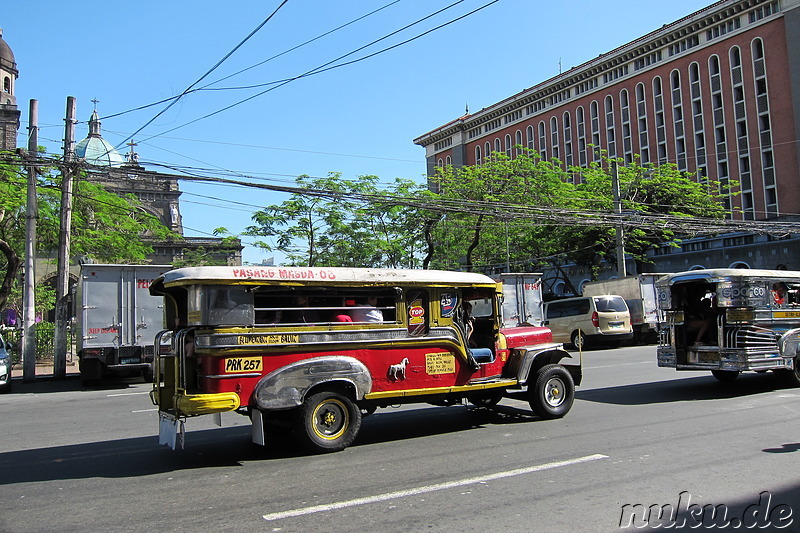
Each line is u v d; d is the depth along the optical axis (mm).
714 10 40531
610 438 7840
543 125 54375
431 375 8484
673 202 33625
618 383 13391
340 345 7770
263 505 5430
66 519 5180
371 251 29500
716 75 41250
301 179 28062
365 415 8453
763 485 5664
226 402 6941
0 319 24391
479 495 5508
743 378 13867
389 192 28750
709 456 6762
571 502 5258
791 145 36875
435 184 40219
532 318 24688
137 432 9320
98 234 25828
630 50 46125
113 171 15336
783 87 37375
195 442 8391
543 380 9375
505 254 38719
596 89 49562
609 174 34906
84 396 14578
